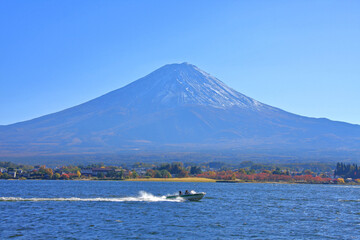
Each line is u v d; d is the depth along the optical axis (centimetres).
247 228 6962
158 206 9612
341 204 11906
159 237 6062
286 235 6444
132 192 14875
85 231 6322
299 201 12719
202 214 8538
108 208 8988
